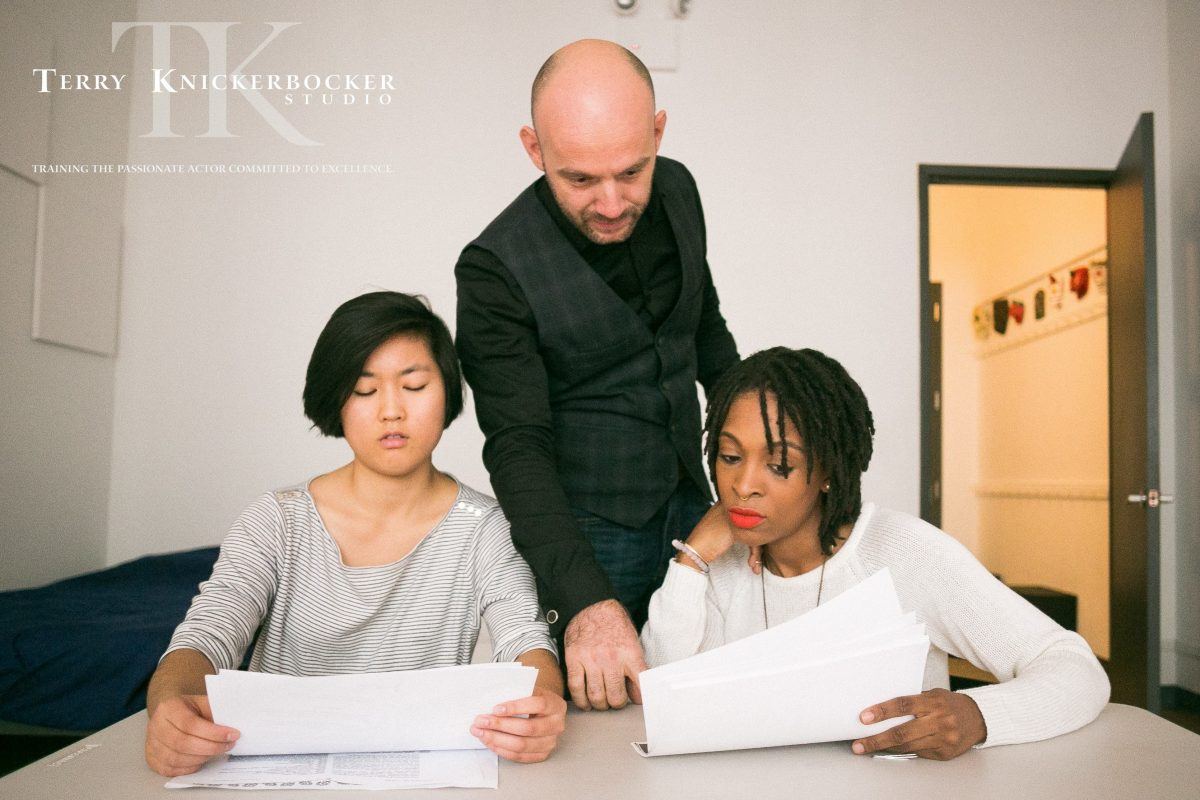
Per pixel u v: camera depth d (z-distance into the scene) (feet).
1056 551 16.52
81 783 2.46
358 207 12.03
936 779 2.48
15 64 9.72
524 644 3.52
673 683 2.56
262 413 11.89
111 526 11.75
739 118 12.20
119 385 11.83
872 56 12.34
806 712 2.64
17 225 9.84
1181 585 12.17
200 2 12.09
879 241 12.20
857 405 3.55
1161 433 12.44
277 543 3.80
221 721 2.53
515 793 2.39
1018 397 18.34
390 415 3.61
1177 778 2.49
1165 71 12.54
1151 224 10.48
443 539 3.91
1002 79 12.41
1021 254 18.13
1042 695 2.89
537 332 4.29
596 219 3.92
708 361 5.23
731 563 4.03
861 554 3.69
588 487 4.45
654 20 12.16
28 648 6.46
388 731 2.64
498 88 12.13
